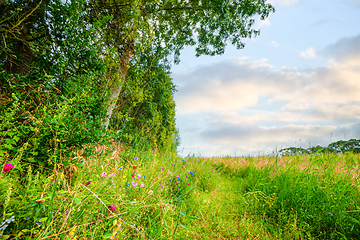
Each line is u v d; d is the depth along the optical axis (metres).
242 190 4.04
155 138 8.03
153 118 8.18
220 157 7.70
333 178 3.12
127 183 2.26
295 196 3.04
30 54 3.83
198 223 2.50
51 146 2.22
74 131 2.51
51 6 3.54
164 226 1.92
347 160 4.39
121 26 4.78
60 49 3.66
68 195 1.47
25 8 3.65
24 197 1.35
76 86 3.22
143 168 3.14
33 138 2.14
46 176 2.08
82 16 4.03
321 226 2.54
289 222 2.62
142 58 6.27
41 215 1.37
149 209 2.18
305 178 3.42
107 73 4.45
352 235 2.35
